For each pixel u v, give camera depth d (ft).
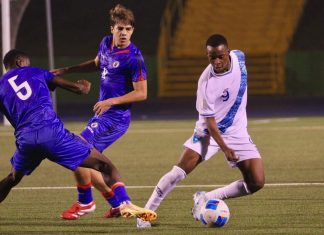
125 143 162.81
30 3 345.51
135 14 347.56
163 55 318.86
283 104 279.69
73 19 345.10
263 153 140.67
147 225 71.67
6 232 70.49
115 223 75.00
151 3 351.67
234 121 71.15
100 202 89.45
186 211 81.66
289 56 319.47
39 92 68.08
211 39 68.13
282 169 117.60
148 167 123.34
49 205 87.76
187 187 100.99
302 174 111.34
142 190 99.09
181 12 342.44
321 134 173.47
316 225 71.97
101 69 76.64
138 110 264.31
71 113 257.75
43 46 334.03
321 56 317.42
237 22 341.21
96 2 351.25
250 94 318.04
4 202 90.12
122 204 67.41
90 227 72.74
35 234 69.31
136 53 74.59
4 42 195.52
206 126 70.44
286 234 67.46
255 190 72.28
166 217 77.97
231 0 347.56
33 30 338.75
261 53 329.31
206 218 70.33
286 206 83.56
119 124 75.97
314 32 339.98
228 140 71.20
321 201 86.84
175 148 151.64
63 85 69.51
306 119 216.13
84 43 336.49
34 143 67.00
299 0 346.33
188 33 335.88
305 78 318.24
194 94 315.58
